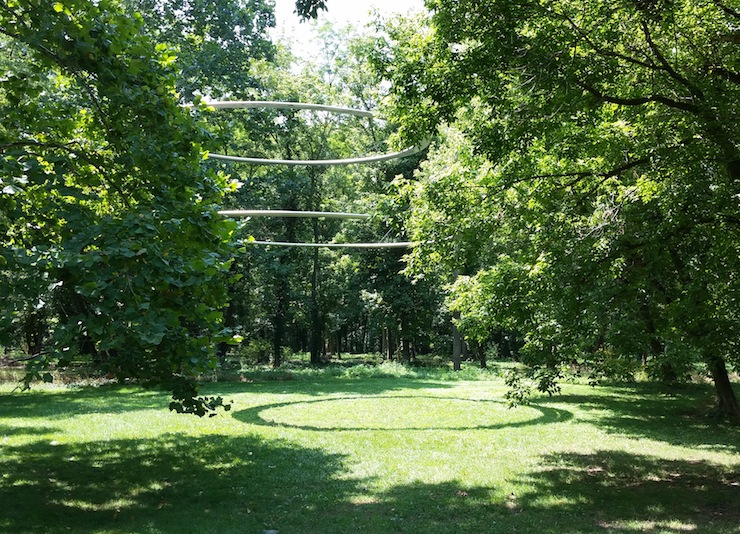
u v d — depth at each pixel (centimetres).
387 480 965
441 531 700
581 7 834
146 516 755
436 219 1071
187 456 1152
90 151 849
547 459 1139
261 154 4009
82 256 622
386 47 941
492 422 1612
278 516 762
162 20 2673
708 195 849
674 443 1321
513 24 769
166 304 746
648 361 1706
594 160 1078
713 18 914
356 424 1575
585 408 1906
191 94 2709
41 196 809
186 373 789
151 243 694
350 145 4262
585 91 860
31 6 747
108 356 771
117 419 1634
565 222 1032
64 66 793
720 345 916
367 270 4191
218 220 806
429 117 886
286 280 3900
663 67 870
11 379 2658
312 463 1092
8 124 806
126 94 756
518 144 856
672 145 877
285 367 3709
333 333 5772
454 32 798
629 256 1000
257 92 3766
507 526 720
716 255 862
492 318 1058
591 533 686
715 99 803
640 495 873
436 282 3750
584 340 1041
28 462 1080
